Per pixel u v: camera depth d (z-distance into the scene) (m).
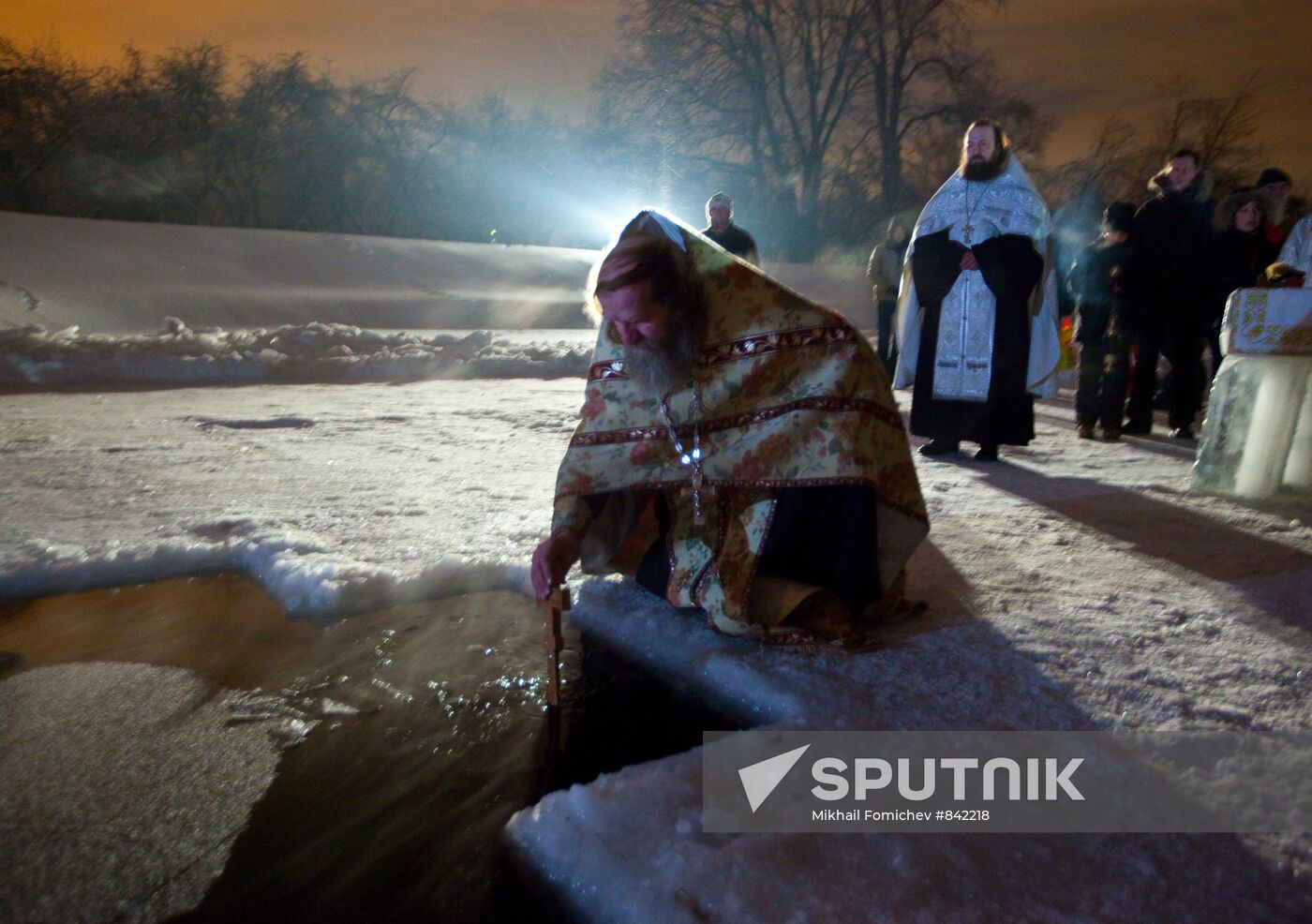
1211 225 6.27
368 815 1.93
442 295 19.69
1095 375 6.38
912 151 34.12
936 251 5.31
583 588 3.04
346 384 9.37
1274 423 4.33
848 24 31.53
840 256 35.16
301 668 2.59
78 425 6.30
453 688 2.48
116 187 32.91
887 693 2.27
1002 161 5.25
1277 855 1.68
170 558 3.30
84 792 2.00
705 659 2.47
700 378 2.62
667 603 2.89
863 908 1.53
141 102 32.72
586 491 2.69
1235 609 2.86
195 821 1.90
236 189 36.06
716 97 32.81
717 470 2.66
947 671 2.40
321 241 20.83
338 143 36.75
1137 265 6.19
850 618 2.59
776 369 2.60
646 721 2.31
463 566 3.20
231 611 2.99
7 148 31.08
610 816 1.77
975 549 3.49
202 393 8.38
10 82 30.33
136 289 16.03
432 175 39.38
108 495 4.24
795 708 2.21
